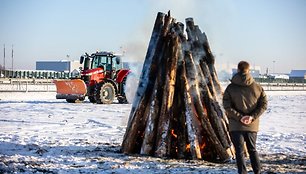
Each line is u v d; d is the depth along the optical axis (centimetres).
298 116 2223
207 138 954
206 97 992
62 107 2509
